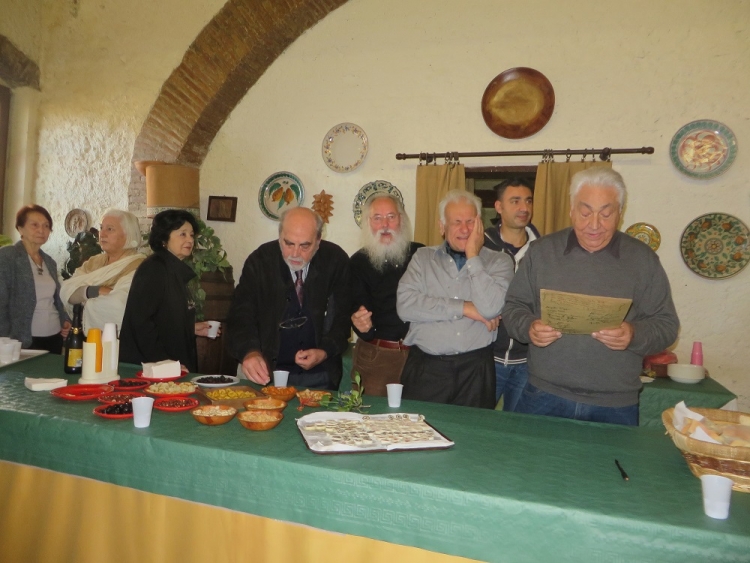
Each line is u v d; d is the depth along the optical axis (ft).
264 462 4.80
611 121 12.97
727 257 12.27
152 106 15.98
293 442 5.26
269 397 6.44
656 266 6.75
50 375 7.71
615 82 12.94
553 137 13.35
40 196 17.11
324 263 8.84
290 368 8.58
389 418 5.98
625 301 5.56
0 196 16.87
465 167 13.99
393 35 14.62
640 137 12.80
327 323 8.79
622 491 4.38
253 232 15.98
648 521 3.86
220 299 14.15
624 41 12.87
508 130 13.57
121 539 5.41
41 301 11.89
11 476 5.84
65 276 15.53
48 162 17.07
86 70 16.74
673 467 4.95
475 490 4.28
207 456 4.99
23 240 11.87
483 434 5.72
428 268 8.25
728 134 12.16
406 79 14.53
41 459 5.68
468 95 14.06
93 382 7.20
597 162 12.76
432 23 14.30
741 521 3.89
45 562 5.66
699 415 5.10
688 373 10.39
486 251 8.32
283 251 8.28
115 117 16.44
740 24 12.19
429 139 14.37
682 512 4.02
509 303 7.28
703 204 12.46
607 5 12.96
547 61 13.38
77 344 7.86
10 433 5.80
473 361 7.79
